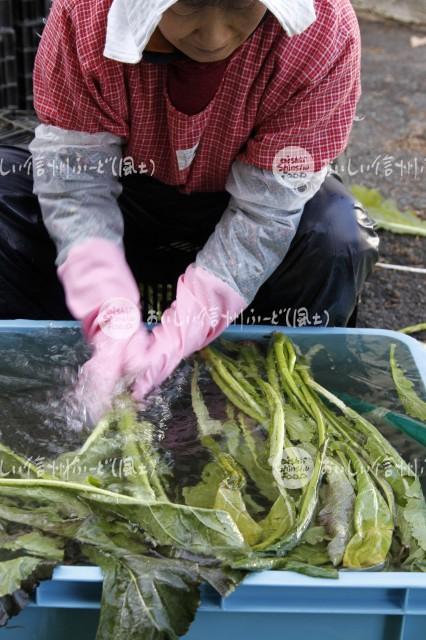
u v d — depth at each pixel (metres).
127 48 1.33
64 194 1.72
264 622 1.18
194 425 1.48
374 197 2.87
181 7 1.21
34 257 1.92
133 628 1.11
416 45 4.24
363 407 1.56
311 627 1.18
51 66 1.62
